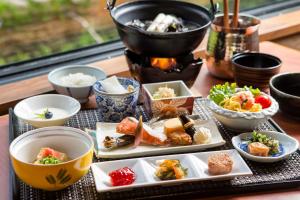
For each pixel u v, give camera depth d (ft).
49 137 3.35
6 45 5.16
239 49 4.48
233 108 3.73
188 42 4.10
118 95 3.82
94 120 3.93
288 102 3.91
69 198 3.14
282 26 5.73
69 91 4.09
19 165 3.04
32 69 4.83
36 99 3.93
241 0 5.99
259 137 3.56
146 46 4.11
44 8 5.42
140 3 4.59
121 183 3.19
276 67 4.24
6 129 3.87
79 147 3.34
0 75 4.68
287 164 3.45
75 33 5.40
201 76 4.69
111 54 5.16
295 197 3.22
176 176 3.22
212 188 3.21
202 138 3.59
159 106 3.86
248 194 3.24
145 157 3.43
